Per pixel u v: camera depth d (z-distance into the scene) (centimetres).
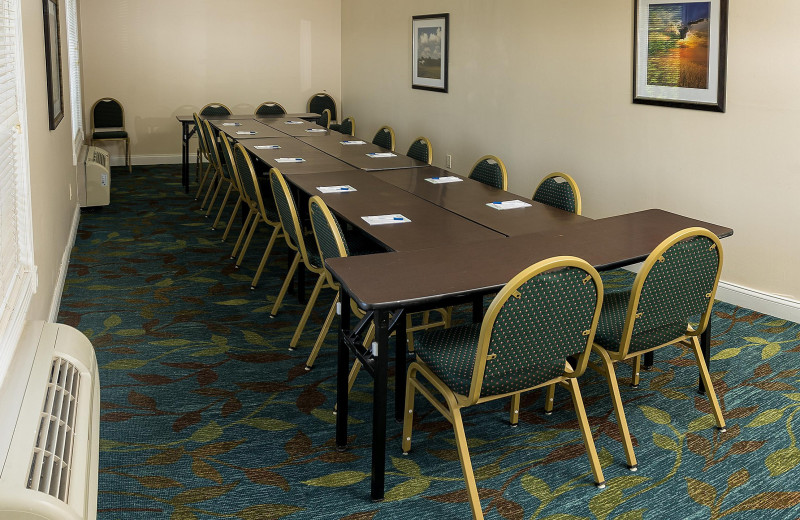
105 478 290
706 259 298
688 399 361
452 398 267
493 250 314
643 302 289
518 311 249
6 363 237
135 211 772
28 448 193
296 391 370
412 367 293
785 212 454
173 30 1022
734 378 383
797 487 287
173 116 1047
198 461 304
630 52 545
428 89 851
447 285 267
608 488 287
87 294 511
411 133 909
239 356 411
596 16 575
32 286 309
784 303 460
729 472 298
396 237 350
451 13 785
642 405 355
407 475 296
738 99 468
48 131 469
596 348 306
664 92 518
